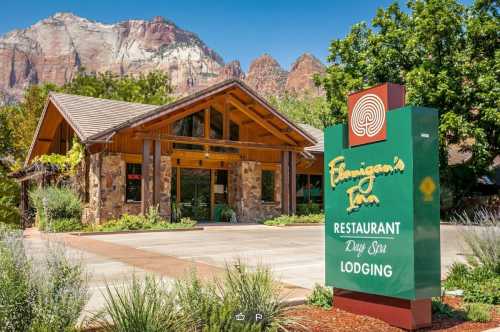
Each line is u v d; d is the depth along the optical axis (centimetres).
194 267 694
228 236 1745
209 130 2416
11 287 450
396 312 645
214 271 995
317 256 1253
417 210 631
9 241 506
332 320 659
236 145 2334
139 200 2238
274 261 1166
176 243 1523
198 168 2500
